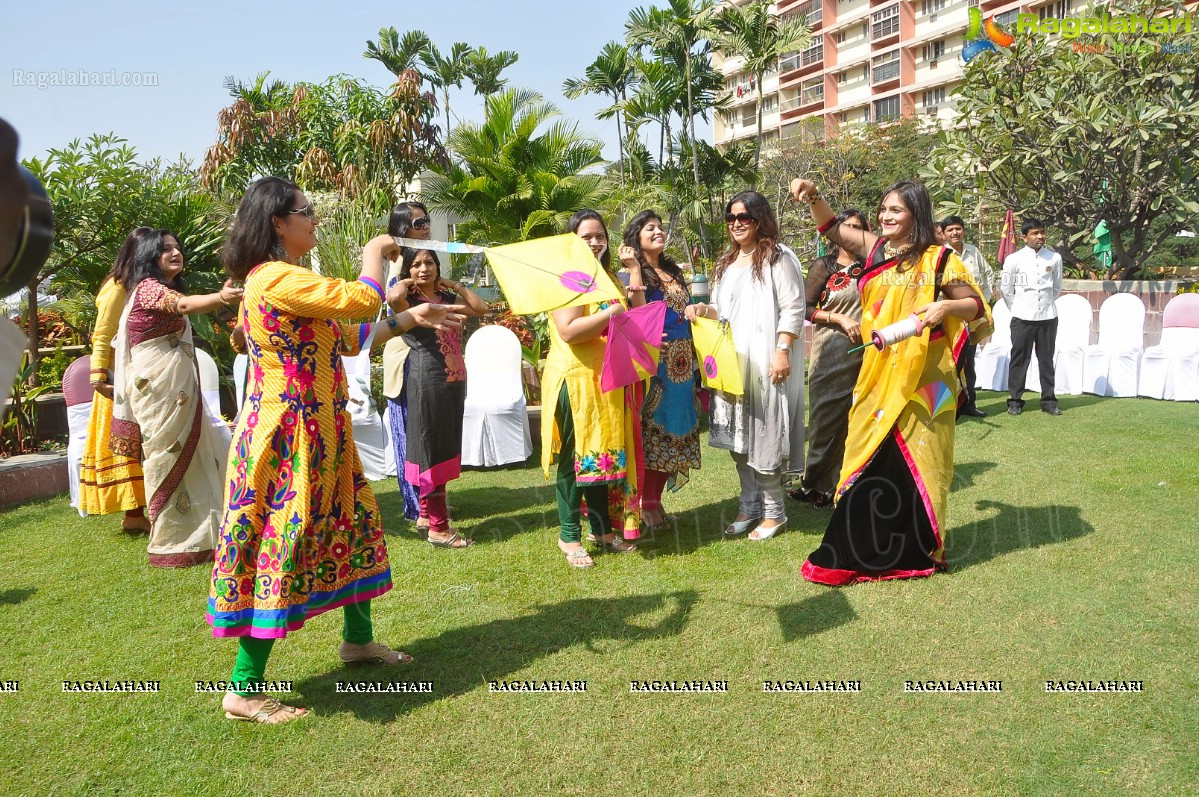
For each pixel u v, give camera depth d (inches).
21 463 227.1
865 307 149.4
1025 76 456.8
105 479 188.9
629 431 157.1
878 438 143.9
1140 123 404.8
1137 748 95.5
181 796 92.4
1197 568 143.3
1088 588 137.1
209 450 169.5
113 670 122.5
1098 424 266.8
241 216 108.2
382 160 587.2
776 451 167.9
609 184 616.1
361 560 115.0
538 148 609.6
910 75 1534.2
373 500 116.8
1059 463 216.4
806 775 93.0
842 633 125.6
